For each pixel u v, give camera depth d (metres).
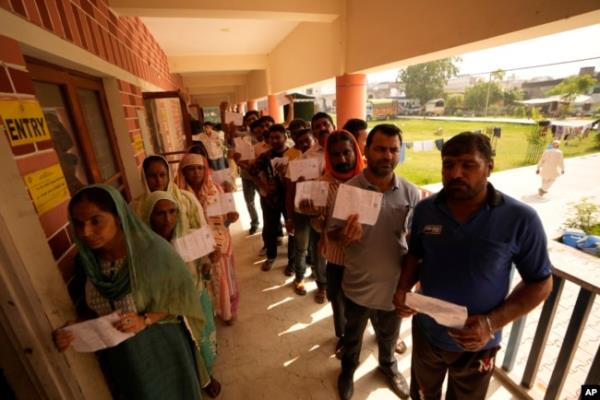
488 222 0.90
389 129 1.20
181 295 1.09
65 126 1.61
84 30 1.71
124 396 1.14
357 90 3.01
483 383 1.11
